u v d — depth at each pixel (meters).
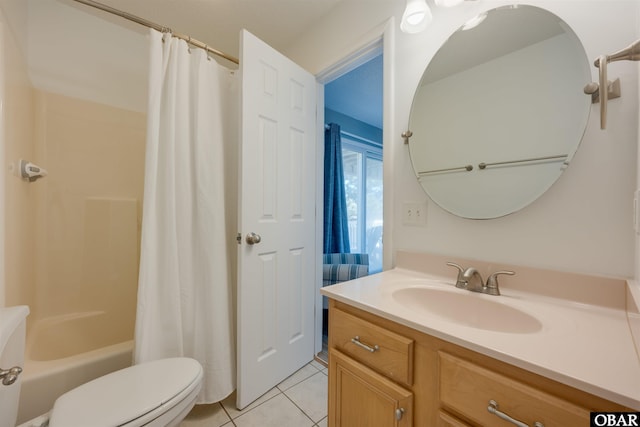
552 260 0.83
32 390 1.00
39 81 1.55
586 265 0.77
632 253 0.69
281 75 1.50
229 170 1.47
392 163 1.27
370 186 3.52
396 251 1.25
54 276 1.59
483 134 0.99
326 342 2.05
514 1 0.92
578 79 0.79
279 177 1.49
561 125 0.82
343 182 2.86
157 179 1.22
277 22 1.72
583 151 0.78
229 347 1.35
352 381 0.82
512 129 0.93
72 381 1.09
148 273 1.17
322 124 1.83
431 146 1.13
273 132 1.46
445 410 0.62
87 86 1.72
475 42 1.01
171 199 1.22
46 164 1.57
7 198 1.08
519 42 0.91
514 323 0.76
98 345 1.66
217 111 1.37
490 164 0.97
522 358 0.49
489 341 0.55
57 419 0.74
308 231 1.72
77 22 1.69
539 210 0.86
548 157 0.84
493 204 0.96
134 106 1.90
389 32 1.28
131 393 0.86
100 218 1.74
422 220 1.16
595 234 0.75
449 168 1.08
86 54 1.72
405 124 1.23
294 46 1.88
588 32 0.78
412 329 0.68
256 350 1.37
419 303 0.95
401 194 1.24
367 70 2.14
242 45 1.29
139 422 0.77
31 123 1.47
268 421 1.22
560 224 0.81
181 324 1.25
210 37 1.88
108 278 1.75
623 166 0.71
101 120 1.77
